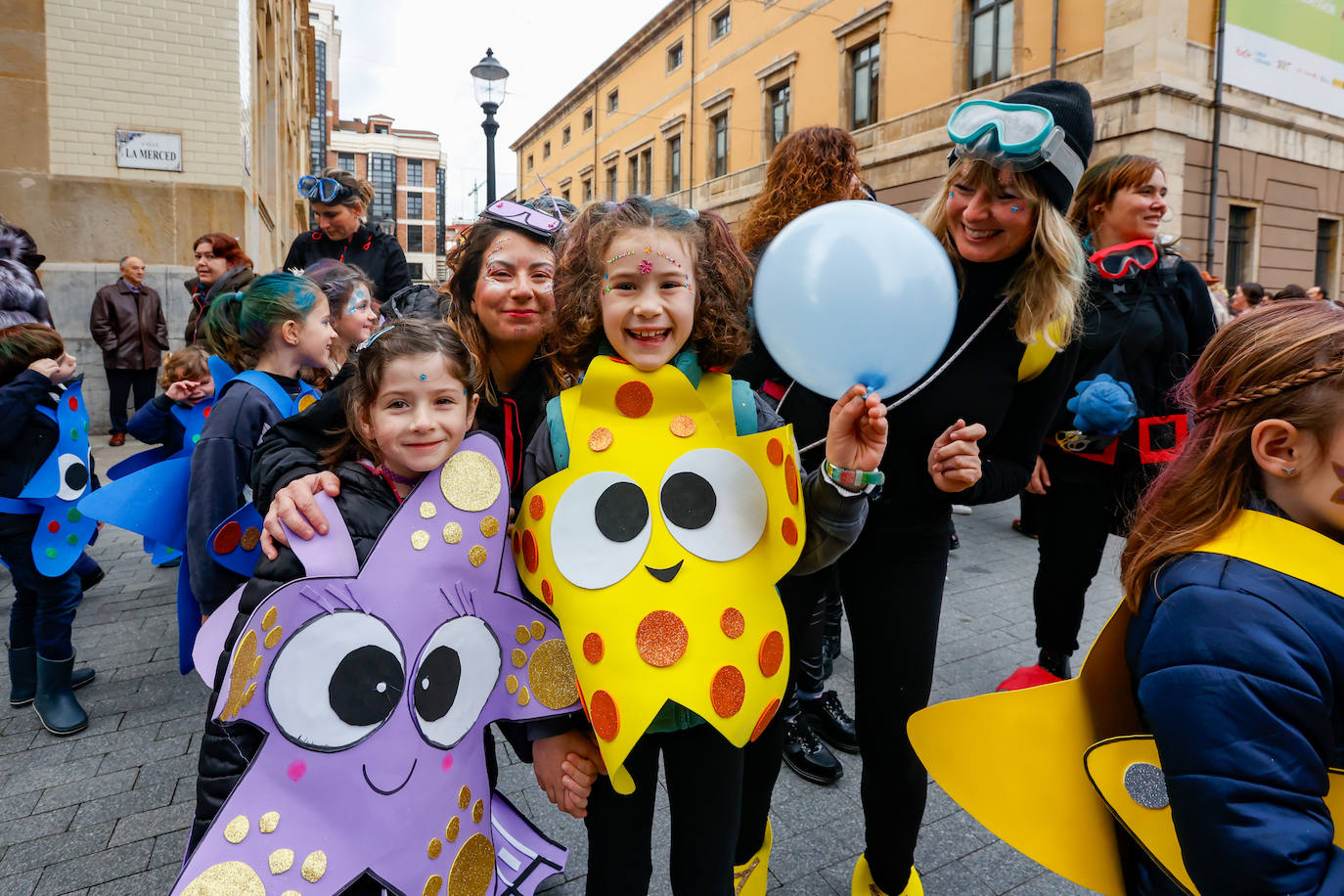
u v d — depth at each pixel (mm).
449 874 1230
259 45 9992
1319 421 868
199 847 1055
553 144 37125
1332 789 873
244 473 1974
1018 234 1485
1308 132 13484
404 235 58375
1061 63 12656
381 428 1218
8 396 2471
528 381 1636
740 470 1277
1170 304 2533
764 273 1262
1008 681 2732
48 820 2150
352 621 1146
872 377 1246
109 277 7383
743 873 1625
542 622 1329
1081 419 2434
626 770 1275
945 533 1638
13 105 6996
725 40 21609
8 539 2549
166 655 3217
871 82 16469
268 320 2137
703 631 1197
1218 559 910
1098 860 1074
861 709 1636
